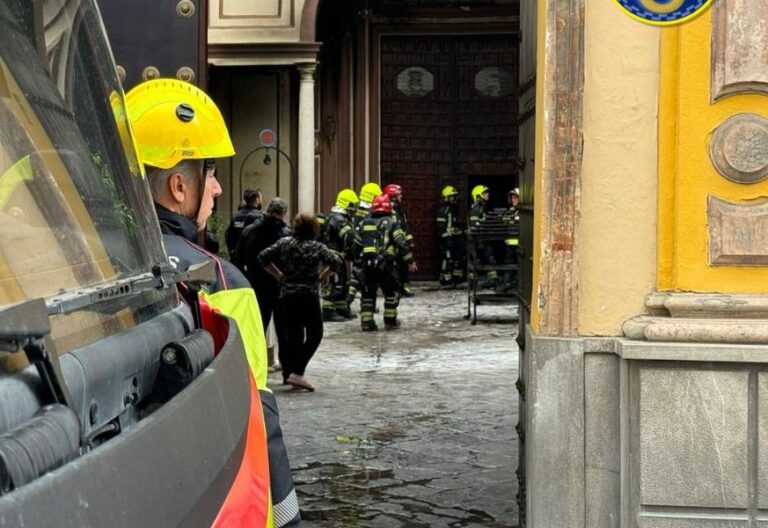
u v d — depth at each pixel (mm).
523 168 5414
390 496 6781
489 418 9281
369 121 27219
